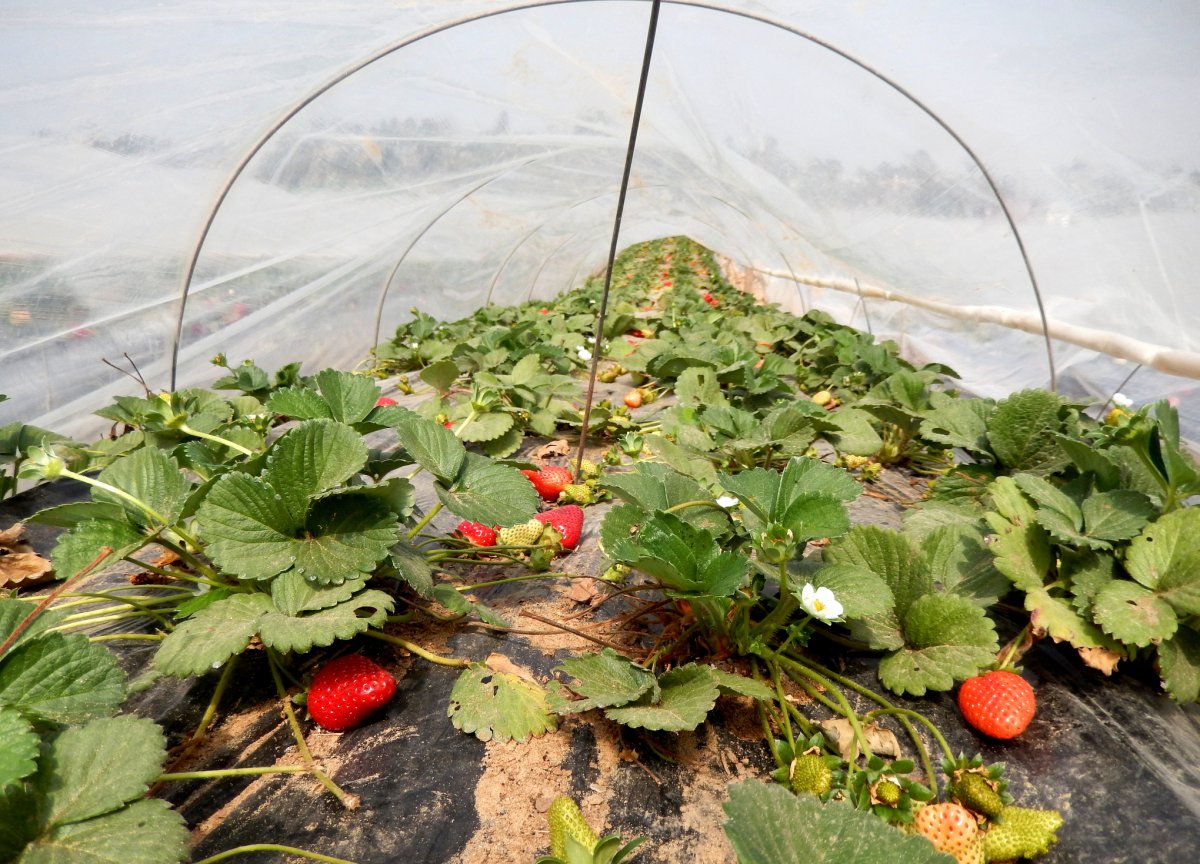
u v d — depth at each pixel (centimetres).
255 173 80
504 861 30
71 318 74
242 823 31
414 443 40
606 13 75
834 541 41
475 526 52
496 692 37
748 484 38
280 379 91
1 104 55
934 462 80
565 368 105
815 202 115
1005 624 45
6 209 62
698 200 179
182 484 39
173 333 86
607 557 46
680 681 34
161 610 41
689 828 32
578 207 191
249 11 60
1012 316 102
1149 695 39
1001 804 30
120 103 61
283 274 104
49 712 27
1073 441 44
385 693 36
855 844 24
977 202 89
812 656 41
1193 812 32
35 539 60
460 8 70
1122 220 70
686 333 136
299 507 35
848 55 74
